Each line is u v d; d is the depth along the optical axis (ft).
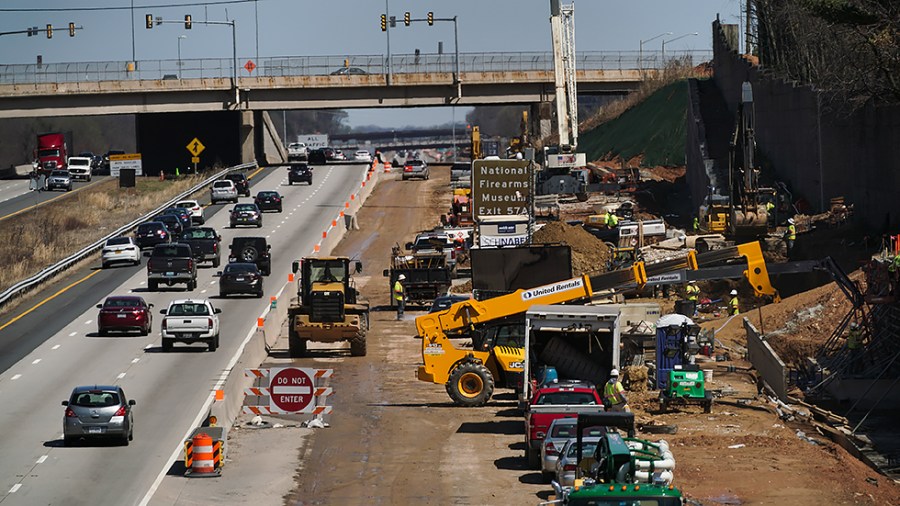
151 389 394.11
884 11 566.77
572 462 235.40
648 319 424.87
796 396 380.78
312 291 460.55
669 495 169.78
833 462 284.20
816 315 460.14
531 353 342.03
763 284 360.48
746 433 315.99
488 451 308.19
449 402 378.12
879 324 400.26
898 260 376.27
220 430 291.99
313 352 481.46
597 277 364.38
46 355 467.93
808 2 573.33
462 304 371.15
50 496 265.75
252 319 546.67
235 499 262.06
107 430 311.68
